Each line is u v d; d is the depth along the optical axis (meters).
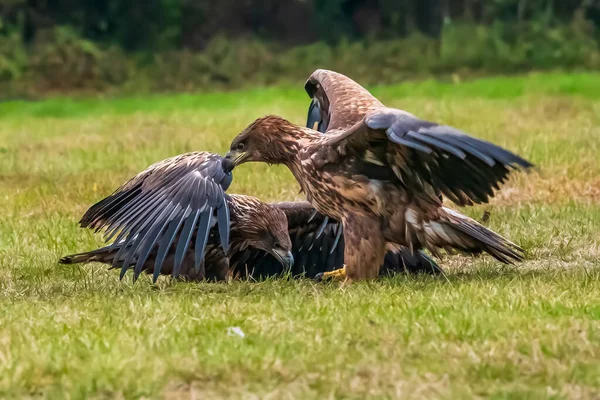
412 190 11.62
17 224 16.69
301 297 10.84
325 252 13.74
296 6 62.25
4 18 55.88
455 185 11.44
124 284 12.28
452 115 32.22
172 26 58.47
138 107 42.81
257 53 56.91
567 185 18.67
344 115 13.34
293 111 36.88
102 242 14.98
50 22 56.84
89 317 10.12
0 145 29.00
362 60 57.00
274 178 20.16
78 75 54.00
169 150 25.53
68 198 19.14
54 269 13.35
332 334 9.19
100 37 58.06
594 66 55.97
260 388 7.95
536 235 14.57
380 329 9.29
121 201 12.12
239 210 12.81
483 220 15.73
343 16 63.94
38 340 9.20
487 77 54.19
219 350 8.71
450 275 12.20
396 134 10.43
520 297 10.34
